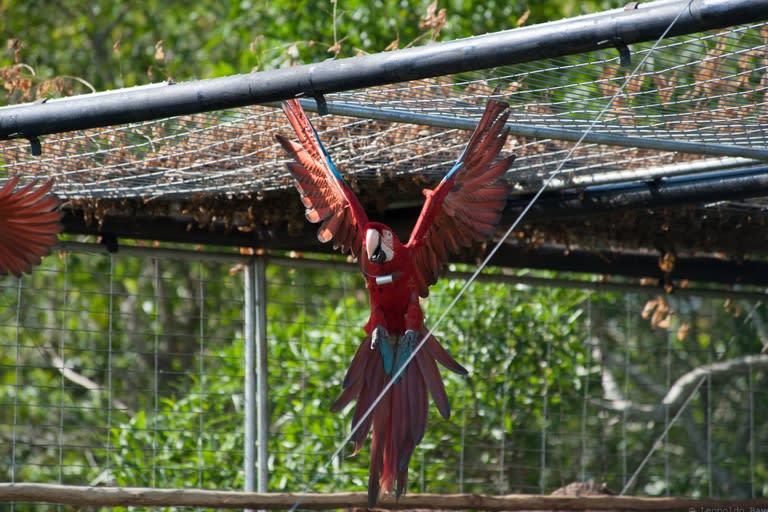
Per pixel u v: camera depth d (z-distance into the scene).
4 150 9.78
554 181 11.24
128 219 11.73
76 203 11.49
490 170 8.23
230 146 10.05
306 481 14.12
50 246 8.94
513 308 15.66
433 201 8.19
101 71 23.91
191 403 14.84
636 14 6.96
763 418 17.78
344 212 8.54
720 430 17.81
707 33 7.89
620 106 8.96
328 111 8.70
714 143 9.63
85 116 8.23
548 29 7.16
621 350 17.59
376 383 8.24
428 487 15.03
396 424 8.06
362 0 18.55
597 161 10.80
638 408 16.88
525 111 9.16
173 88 8.07
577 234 12.60
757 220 12.49
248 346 12.08
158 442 14.29
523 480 15.80
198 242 12.06
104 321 21.03
